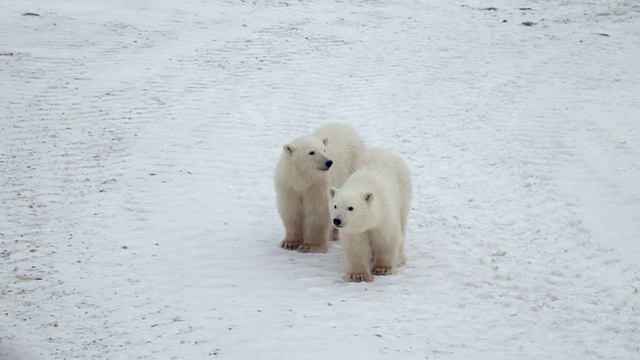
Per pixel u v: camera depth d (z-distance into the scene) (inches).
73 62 883.4
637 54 1008.9
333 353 316.5
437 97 819.4
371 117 746.2
